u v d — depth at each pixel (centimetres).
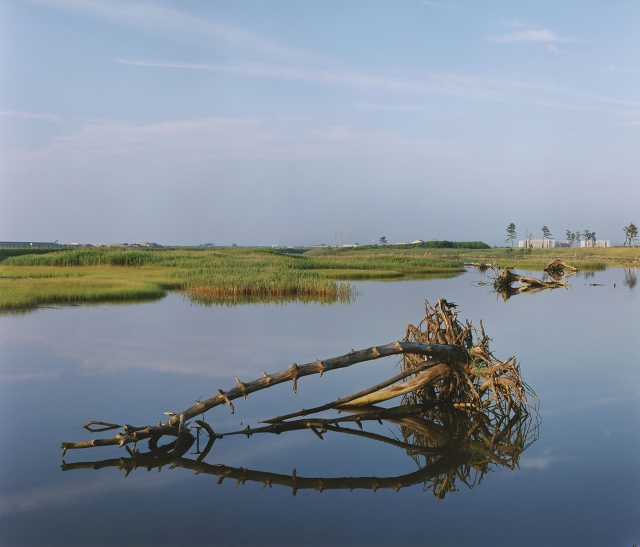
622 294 4294
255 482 996
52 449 1121
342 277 5953
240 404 1438
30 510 874
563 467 1047
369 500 929
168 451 1135
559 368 1789
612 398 1471
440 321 1525
